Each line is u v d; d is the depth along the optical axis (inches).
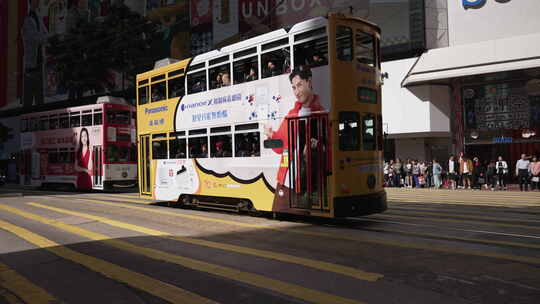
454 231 310.0
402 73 839.7
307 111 331.0
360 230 319.6
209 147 419.5
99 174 783.1
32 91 1681.8
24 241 304.7
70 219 408.8
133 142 827.4
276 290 180.4
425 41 820.6
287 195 345.1
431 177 829.2
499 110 791.1
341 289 179.0
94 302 172.6
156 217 409.4
